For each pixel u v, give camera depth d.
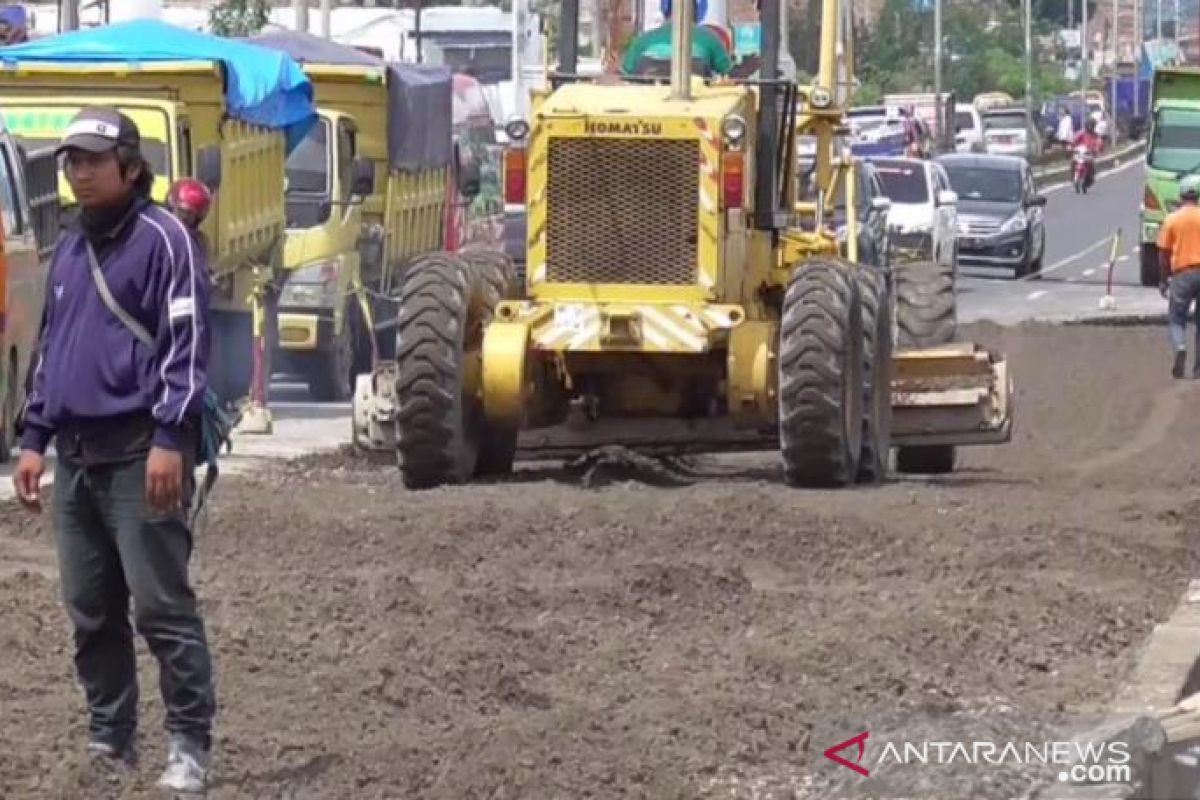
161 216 24.84
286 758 27.38
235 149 70.25
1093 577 40.50
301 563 40.06
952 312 61.09
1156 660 33.84
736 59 55.25
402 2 182.50
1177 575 41.19
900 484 52.34
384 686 30.77
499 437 51.56
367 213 85.69
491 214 110.00
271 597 36.34
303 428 67.00
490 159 112.56
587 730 29.05
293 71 73.56
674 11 50.97
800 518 44.25
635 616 36.00
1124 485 53.00
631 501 46.19
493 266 53.28
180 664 25.36
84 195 24.67
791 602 37.28
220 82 68.88
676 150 50.16
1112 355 93.12
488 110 113.12
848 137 57.72
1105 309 121.19
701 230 50.06
